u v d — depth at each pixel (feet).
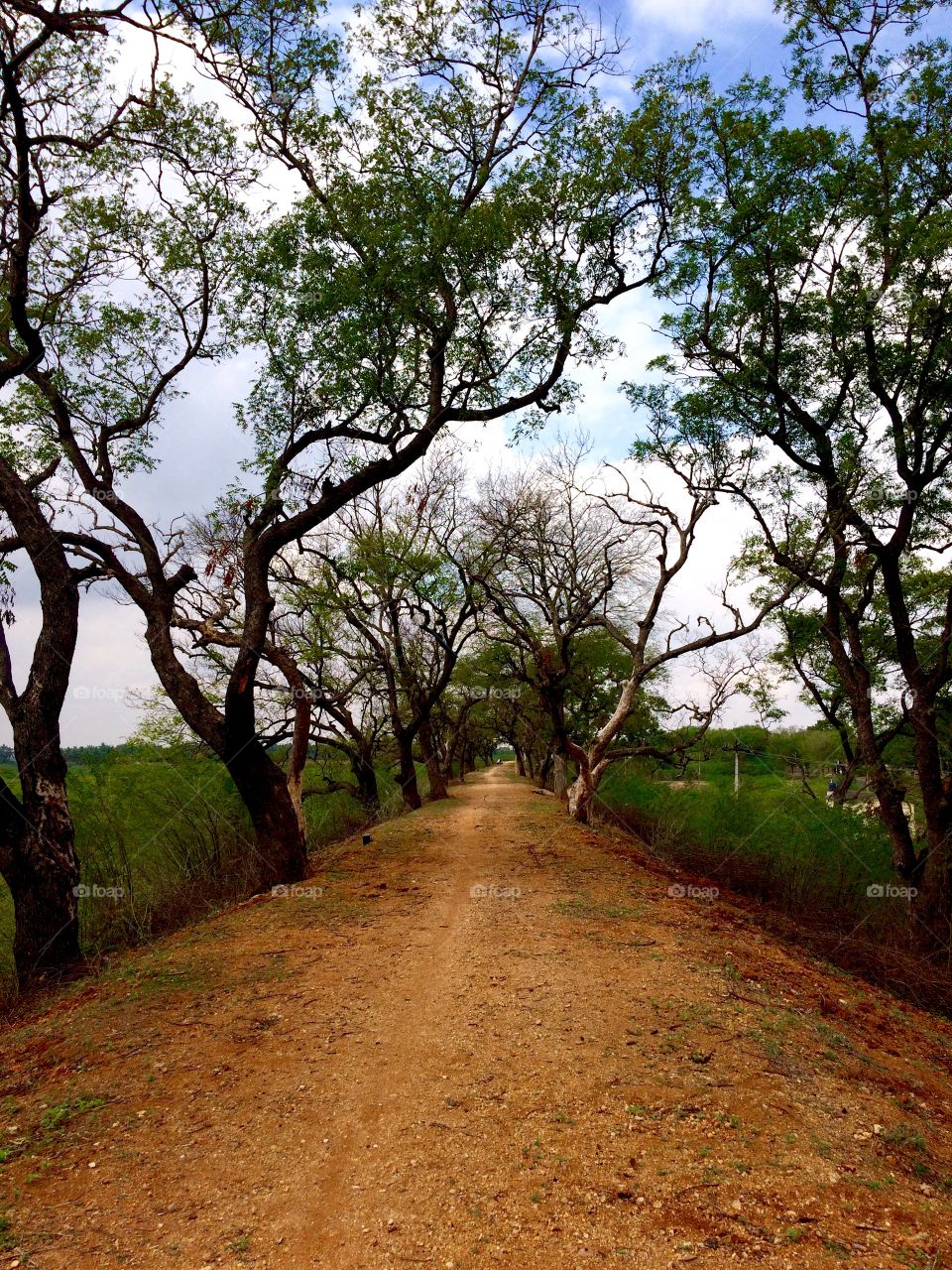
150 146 40.83
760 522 49.44
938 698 54.34
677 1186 13.41
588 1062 18.29
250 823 53.42
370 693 87.61
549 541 68.23
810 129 39.65
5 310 41.16
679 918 33.12
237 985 24.34
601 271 45.44
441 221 39.11
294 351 43.93
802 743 82.23
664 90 41.52
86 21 31.76
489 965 26.04
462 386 45.29
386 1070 18.28
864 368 45.55
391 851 53.01
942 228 37.22
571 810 69.05
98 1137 15.43
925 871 45.34
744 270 43.04
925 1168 14.76
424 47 42.29
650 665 61.00
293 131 40.52
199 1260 11.86
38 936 33.19
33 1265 11.71
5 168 37.63
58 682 35.29
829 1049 20.35
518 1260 11.69
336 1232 12.50
